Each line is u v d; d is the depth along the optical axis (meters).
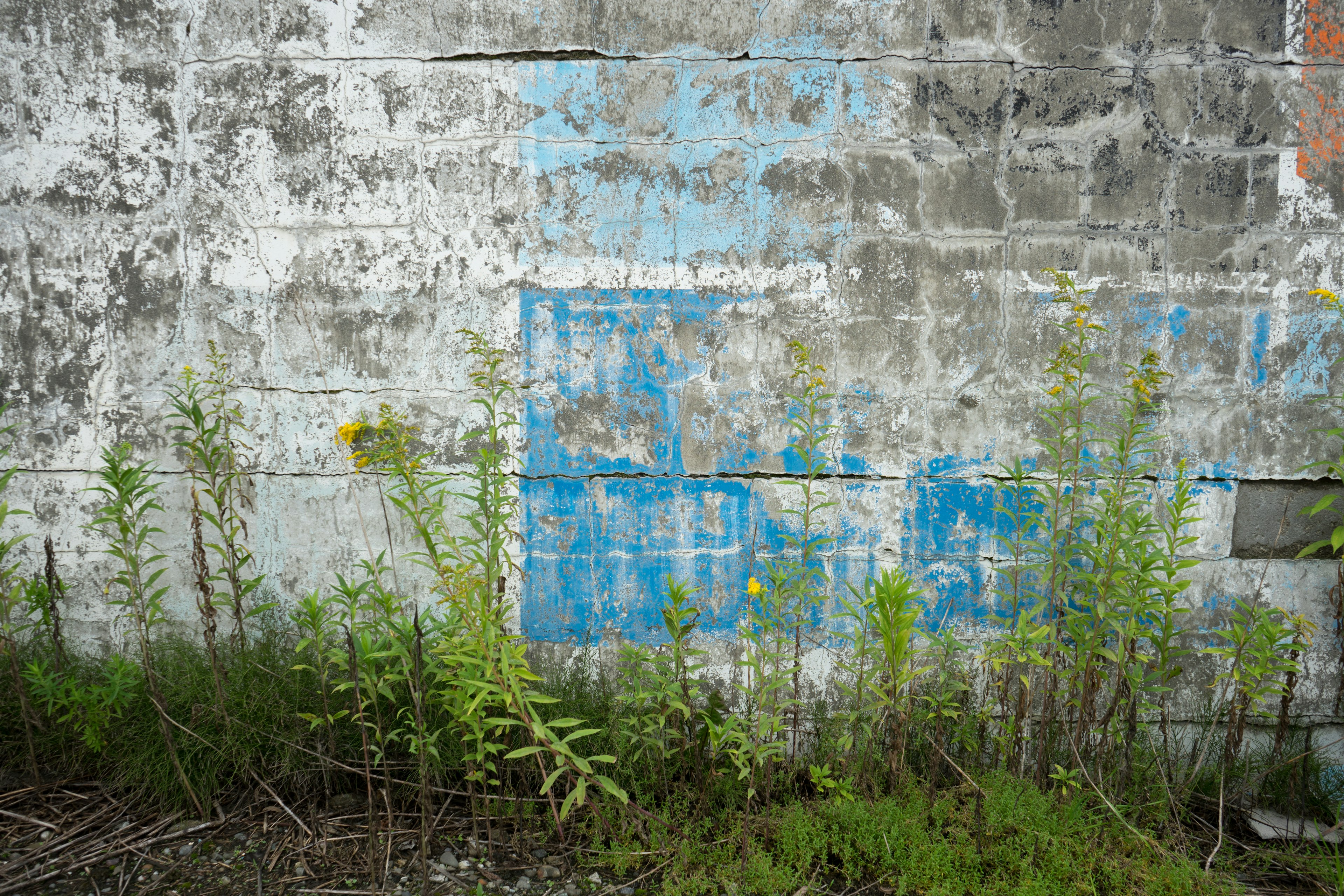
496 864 2.60
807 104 3.14
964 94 3.14
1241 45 3.13
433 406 3.23
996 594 3.27
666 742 2.80
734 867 2.51
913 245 3.18
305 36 3.09
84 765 2.96
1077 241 3.18
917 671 2.59
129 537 3.21
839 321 3.21
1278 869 2.70
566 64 3.12
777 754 2.92
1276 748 2.93
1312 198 3.17
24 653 3.12
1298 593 3.25
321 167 3.14
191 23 3.08
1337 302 2.90
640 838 2.66
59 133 3.11
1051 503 3.20
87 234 3.14
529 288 3.19
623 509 3.25
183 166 3.13
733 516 3.26
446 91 3.12
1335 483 3.23
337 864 2.58
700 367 3.22
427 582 3.25
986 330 3.21
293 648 3.16
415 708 2.64
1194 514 3.23
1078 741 2.82
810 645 3.26
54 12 3.06
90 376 3.19
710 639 3.28
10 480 3.18
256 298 3.19
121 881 2.49
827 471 3.25
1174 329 3.20
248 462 3.23
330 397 3.22
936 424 3.24
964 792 2.81
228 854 2.62
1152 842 2.58
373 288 3.19
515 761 2.79
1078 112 3.14
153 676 2.76
